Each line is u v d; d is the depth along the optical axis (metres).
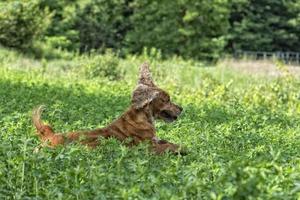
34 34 45.69
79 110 15.03
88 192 7.59
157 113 11.48
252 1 60.28
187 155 10.38
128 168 8.43
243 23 60.12
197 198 7.25
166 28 54.78
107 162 9.31
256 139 12.40
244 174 6.79
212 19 54.03
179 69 32.47
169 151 10.71
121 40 57.66
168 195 7.12
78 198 7.58
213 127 13.66
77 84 22.89
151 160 9.69
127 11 57.66
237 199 6.61
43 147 9.42
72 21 55.03
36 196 7.70
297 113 19.11
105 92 21.41
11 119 12.49
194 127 13.41
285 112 19.30
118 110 16.31
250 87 25.02
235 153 10.60
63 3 55.03
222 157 9.99
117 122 11.16
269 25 61.03
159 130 12.84
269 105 21.70
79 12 56.03
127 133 11.11
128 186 7.82
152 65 32.03
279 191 7.36
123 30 57.91
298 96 23.14
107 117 14.95
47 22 46.59
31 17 45.53
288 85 23.88
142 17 55.66
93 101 17.86
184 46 54.53
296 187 7.39
